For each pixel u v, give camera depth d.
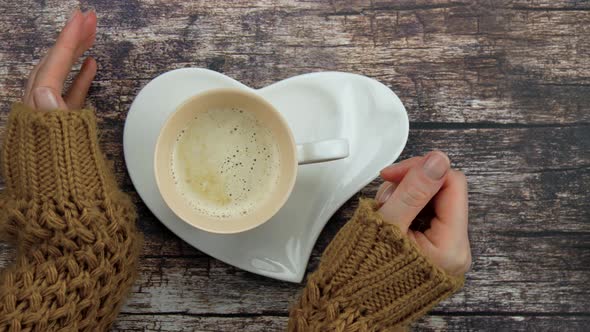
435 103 0.52
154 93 0.49
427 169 0.42
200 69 0.48
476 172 0.52
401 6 0.52
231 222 0.46
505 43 0.52
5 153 0.44
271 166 0.48
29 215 0.42
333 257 0.44
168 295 0.51
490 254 0.52
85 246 0.42
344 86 0.50
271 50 0.52
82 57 0.51
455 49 0.52
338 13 0.52
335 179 0.50
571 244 0.52
